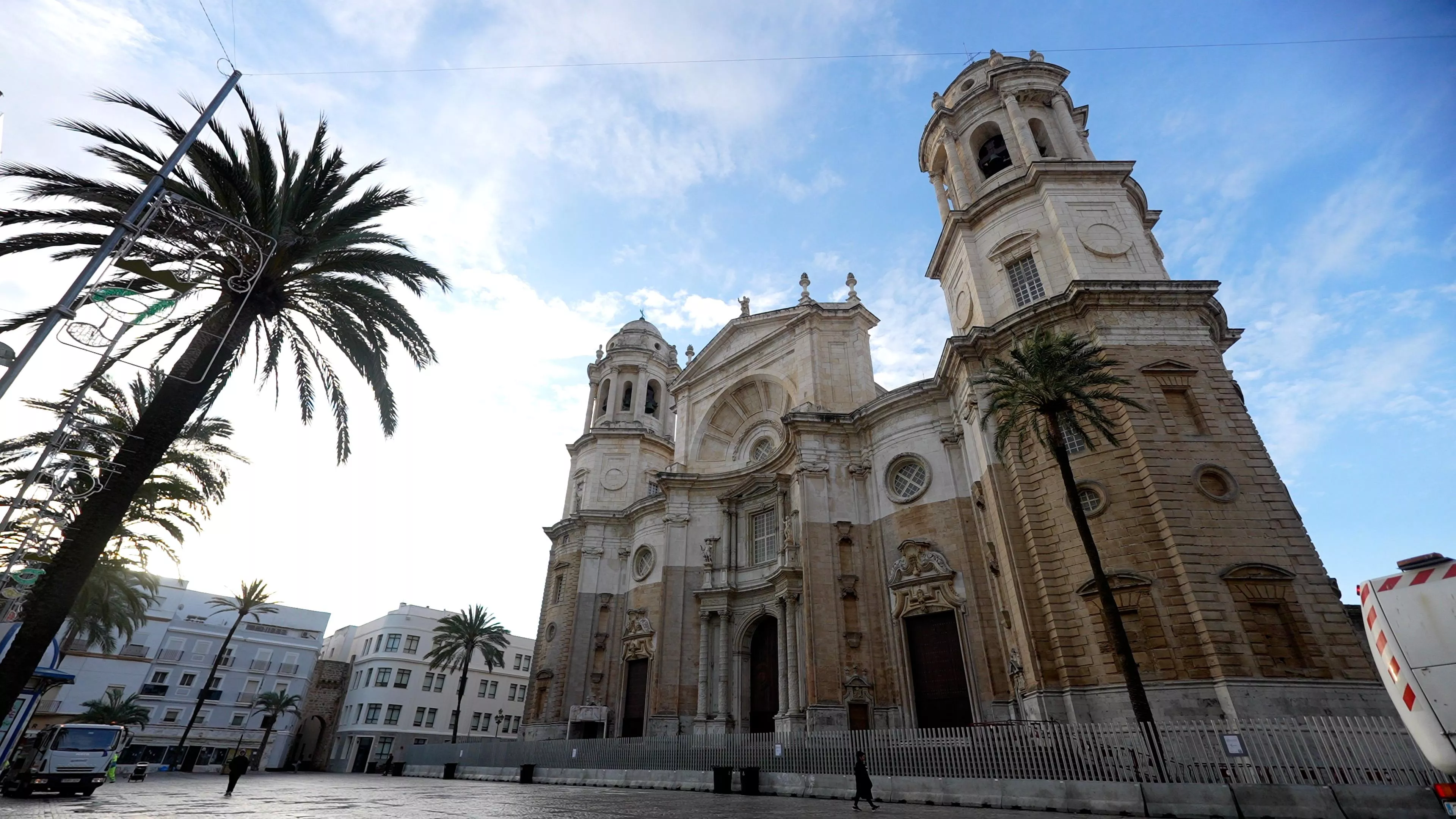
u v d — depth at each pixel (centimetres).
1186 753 1537
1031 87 3209
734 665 3559
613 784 2869
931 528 2925
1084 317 2388
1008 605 2342
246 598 5400
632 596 4266
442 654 5353
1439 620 733
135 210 1002
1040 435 2019
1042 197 2791
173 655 6606
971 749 1889
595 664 4234
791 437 3469
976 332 2594
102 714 5366
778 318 4225
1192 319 2352
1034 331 2391
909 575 2902
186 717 6475
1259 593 1880
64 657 5662
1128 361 2261
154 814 1388
